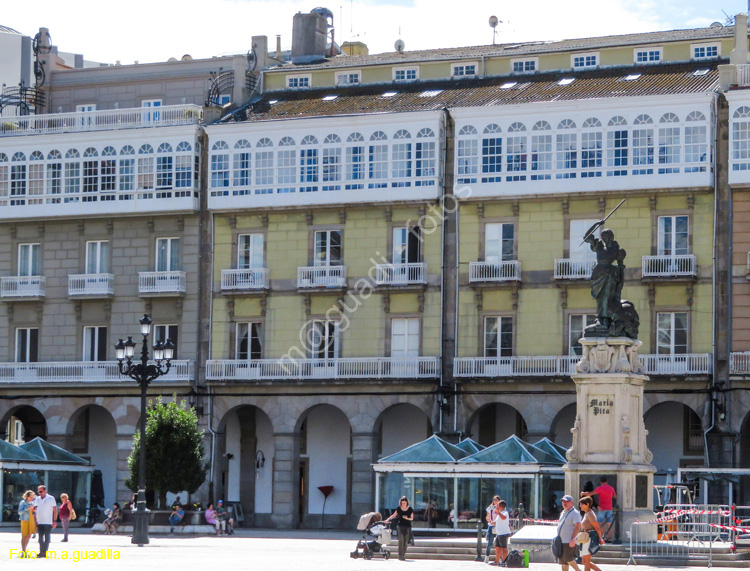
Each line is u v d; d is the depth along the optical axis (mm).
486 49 77625
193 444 64500
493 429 70250
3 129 77688
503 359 67062
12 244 76812
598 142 66875
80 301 75188
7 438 76375
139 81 81438
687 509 50031
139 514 52094
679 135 65625
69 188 75500
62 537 57625
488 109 68562
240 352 72688
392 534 57969
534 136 68000
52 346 75500
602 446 42312
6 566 38531
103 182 74938
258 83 79125
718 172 65438
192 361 72375
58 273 75812
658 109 65938
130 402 73250
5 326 76188
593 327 43031
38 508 42938
